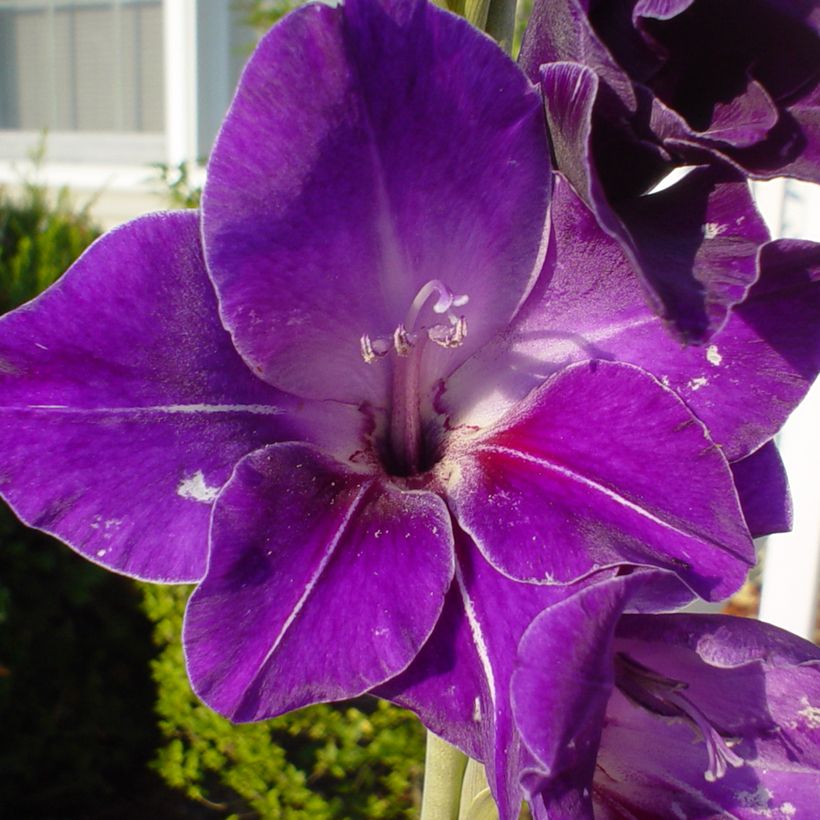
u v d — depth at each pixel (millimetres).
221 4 1105
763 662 229
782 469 242
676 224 217
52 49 1284
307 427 241
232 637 209
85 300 218
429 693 221
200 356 226
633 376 226
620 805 248
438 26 209
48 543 654
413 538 228
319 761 646
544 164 222
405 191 222
